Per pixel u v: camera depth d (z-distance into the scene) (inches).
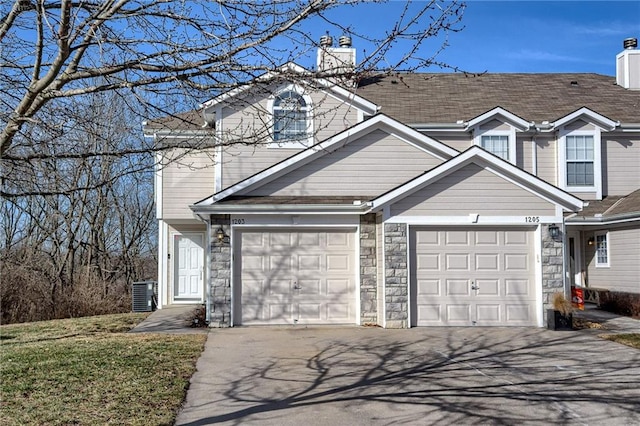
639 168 751.1
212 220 528.4
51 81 185.8
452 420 262.1
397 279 515.5
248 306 530.3
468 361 380.2
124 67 192.4
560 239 526.3
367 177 571.2
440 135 730.8
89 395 292.7
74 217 925.2
